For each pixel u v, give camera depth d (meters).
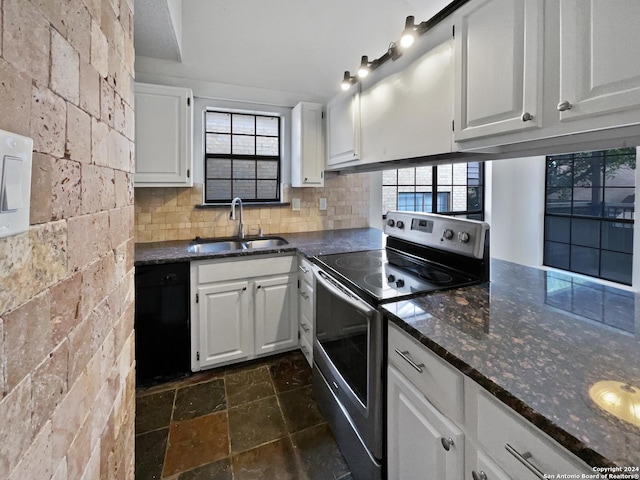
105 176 0.67
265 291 2.24
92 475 0.60
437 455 0.88
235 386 2.02
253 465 1.44
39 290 0.42
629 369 0.71
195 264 2.03
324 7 2.39
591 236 2.80
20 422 0.38
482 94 1.21
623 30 0.80
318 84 2.81
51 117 0.45
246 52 2.50
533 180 3.09
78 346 0.54
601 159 2.71
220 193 2.77
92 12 0.59
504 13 1.11
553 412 0.58
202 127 2.56
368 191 3.18
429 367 0.91
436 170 3.55
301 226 2.95
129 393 0.86
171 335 2.02
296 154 2.71
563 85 0.94
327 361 1.64
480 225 1.39
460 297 1.20
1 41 0.34
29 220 0.39
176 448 1.53
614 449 0.50
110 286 0.70
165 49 2.18
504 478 0.68
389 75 1.80
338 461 1.47
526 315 1.02
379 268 1.63
